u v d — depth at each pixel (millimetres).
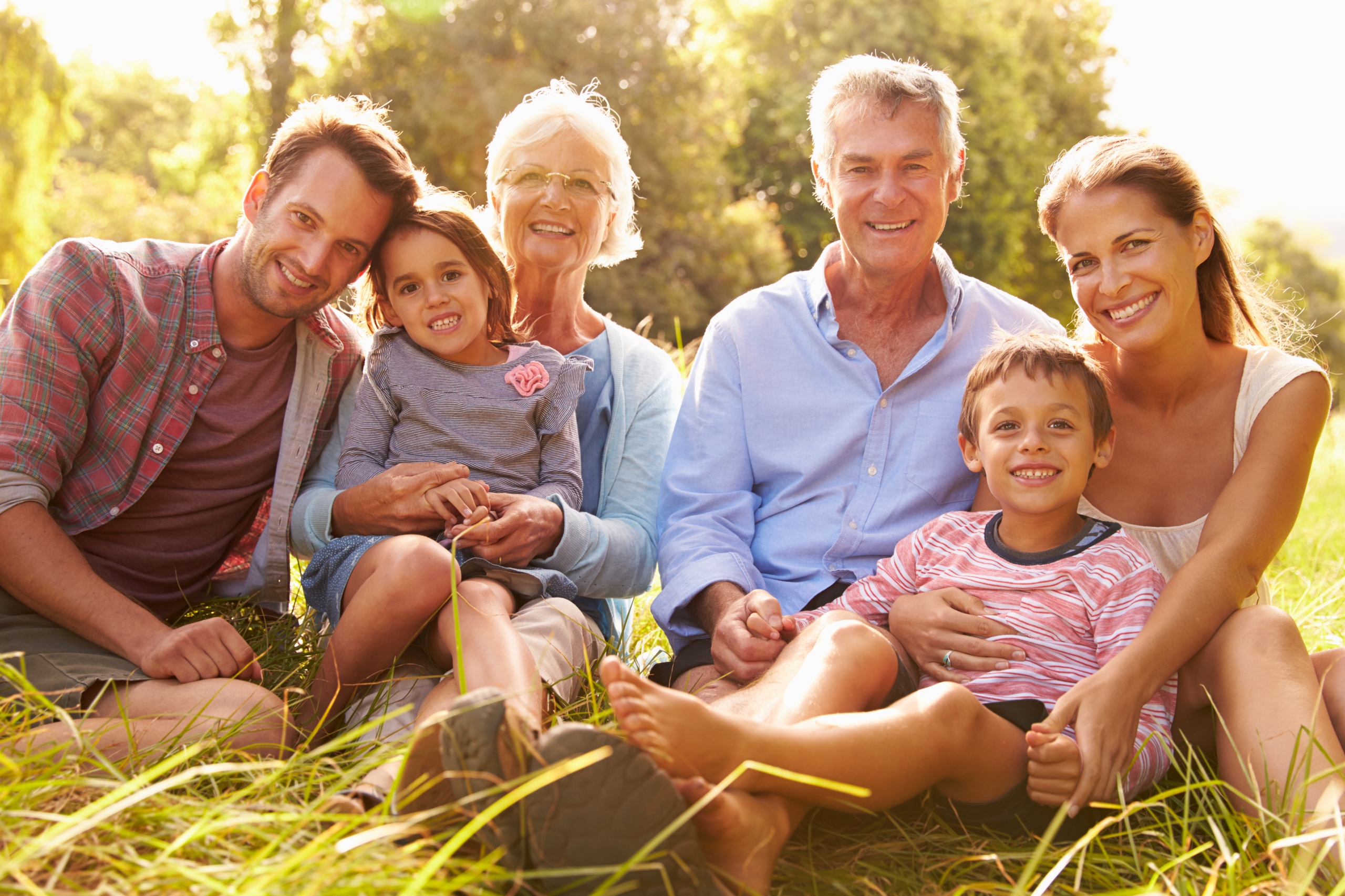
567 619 2234
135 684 1961
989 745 1762
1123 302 2213
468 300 2520
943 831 1832
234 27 16422
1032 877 1667
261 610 2572
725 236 17531
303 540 2422
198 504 2414
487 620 1989
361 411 2545
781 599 2463
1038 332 2434
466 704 1388
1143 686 1856
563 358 2641
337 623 2148
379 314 2699
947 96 2500
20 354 2143
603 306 16141
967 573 2189
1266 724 1782
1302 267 41188
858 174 2490
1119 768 1786
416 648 2213
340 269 2340
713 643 2186
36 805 1521
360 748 1917
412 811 1557
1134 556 2094
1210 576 1981
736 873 1466
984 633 2072
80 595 2059
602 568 2469
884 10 20047
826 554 2494
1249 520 2059
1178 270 2186
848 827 1828
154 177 33938
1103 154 2246
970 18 20094
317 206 2248
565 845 1344
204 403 2367
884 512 2479
